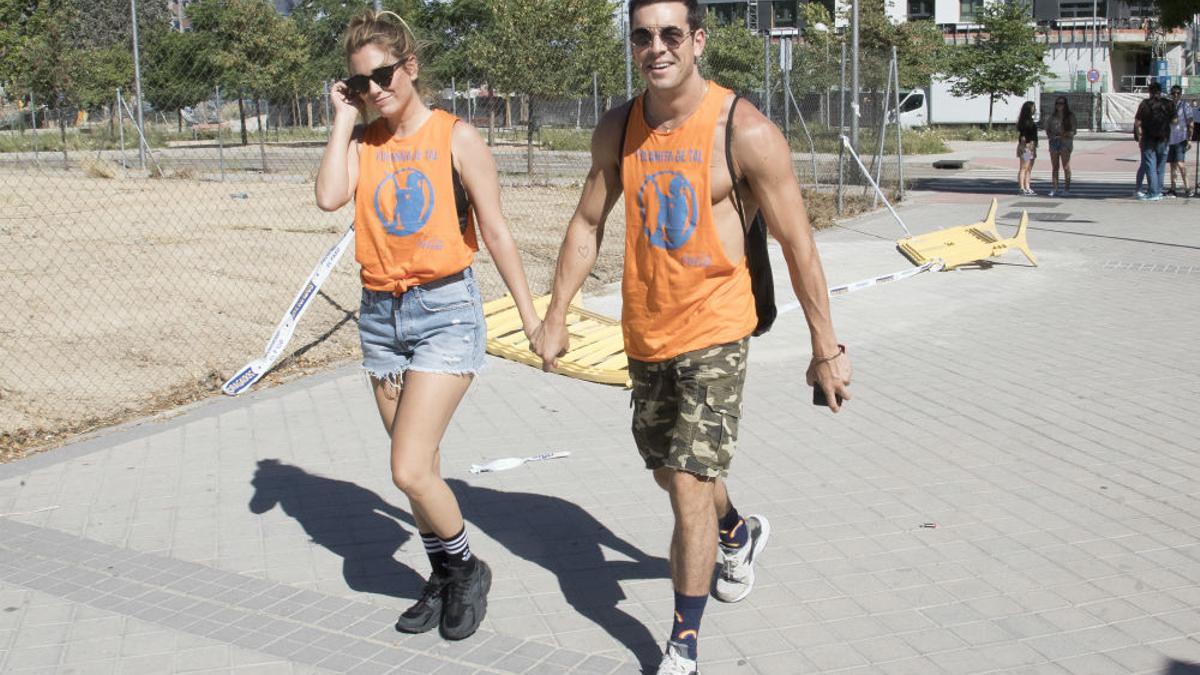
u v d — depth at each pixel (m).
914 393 7.00
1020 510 5.08
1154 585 4.31
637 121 3.52
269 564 4.61
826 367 3.61
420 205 3.72
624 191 3.56
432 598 4.05
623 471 5.67
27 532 4.93
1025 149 19.59
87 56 23.53
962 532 4.84
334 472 5.70
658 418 3.67
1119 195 19.56
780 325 9.00
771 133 3.39
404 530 4.98
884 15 41.34
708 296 3.47
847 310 9.59
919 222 15.66
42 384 7.07
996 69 41.19
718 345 3.47
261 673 3.75
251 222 14.61
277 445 6.12
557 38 18.94
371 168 3.79
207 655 3.87
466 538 3.99
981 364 7.70
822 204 16.75
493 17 19.91
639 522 5.02
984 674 3.68
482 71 19.16
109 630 4.06
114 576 4.50
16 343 7.89
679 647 3.55
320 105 23.89
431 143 3.76
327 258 7.54
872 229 14.98
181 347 8.08
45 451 6.02
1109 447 5.92
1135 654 3.79
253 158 22.77
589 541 4.82
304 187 19.33
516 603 4.25
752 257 3.63
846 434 6.20
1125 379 7.25
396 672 3.75
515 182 19.66
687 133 3.41
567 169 21.44
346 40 3.73
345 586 4.41
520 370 7.62
